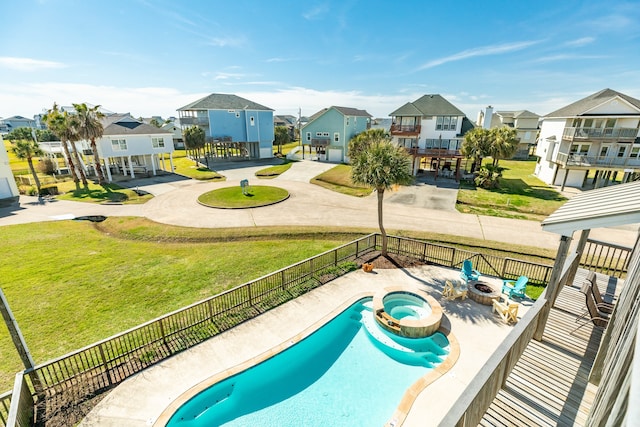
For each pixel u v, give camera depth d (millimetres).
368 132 31906
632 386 1240
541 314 6738
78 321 10312
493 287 11500
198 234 18672
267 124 51656
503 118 63469
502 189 30281
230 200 26312
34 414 6902
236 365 8336
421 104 39250
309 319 10297
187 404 7312
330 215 22594
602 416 2420
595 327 7359
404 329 9516
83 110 30031
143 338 9445
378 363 8828
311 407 7430
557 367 6172
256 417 7164
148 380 7855
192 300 11477
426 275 13156
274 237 18484
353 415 7215
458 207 24531
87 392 7488
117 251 16297
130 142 35625
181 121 48719
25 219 21797
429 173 38344
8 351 9023
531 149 63281
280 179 35906
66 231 19406
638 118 27469
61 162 46125
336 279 12945
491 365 4562
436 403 7035
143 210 23891
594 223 5730
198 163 45562
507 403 5391
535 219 21641
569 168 29656
